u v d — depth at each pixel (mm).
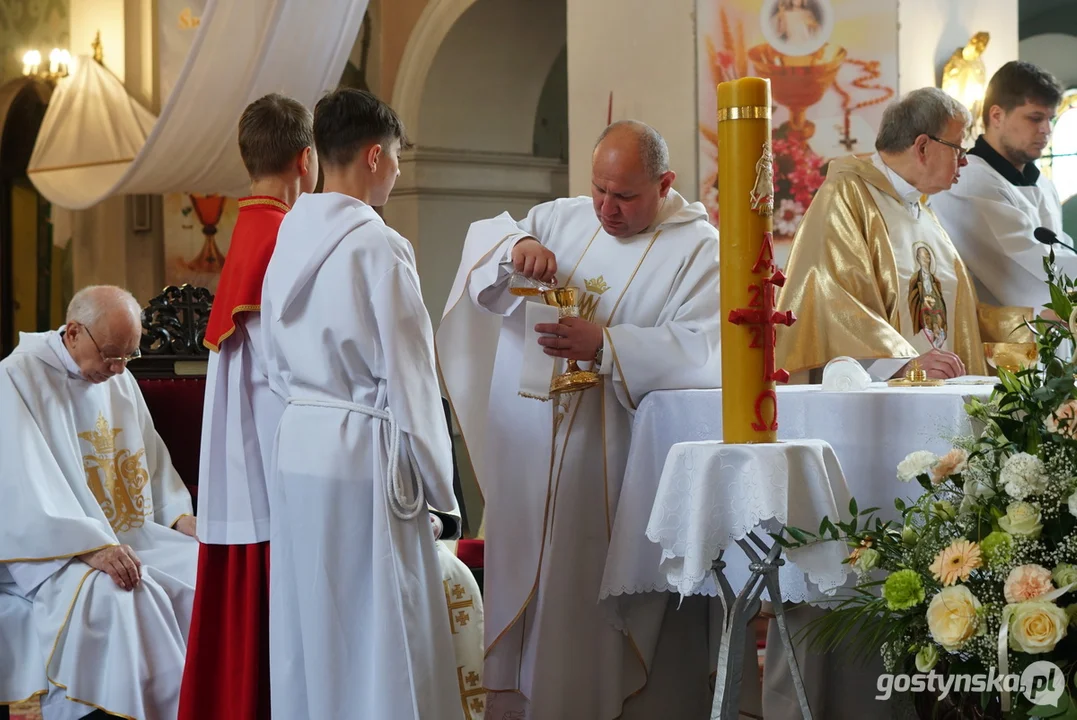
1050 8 8984
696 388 2797
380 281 2516
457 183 9148
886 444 2305
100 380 3758
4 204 11633
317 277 2564
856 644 2545
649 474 2725
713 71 6016
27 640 3473
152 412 4191
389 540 2494
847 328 3246
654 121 6184
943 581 1889
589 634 2902
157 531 3875
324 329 2543
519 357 3016
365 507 2518
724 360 2150
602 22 6320
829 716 2629
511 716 3014
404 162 9102
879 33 5871
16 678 3447
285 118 3002
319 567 2518
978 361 3508
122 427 3875
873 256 3404
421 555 2553
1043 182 4297
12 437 3514
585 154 6402
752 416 2123
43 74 10648
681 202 3053
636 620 2850
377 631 2473
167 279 10500
